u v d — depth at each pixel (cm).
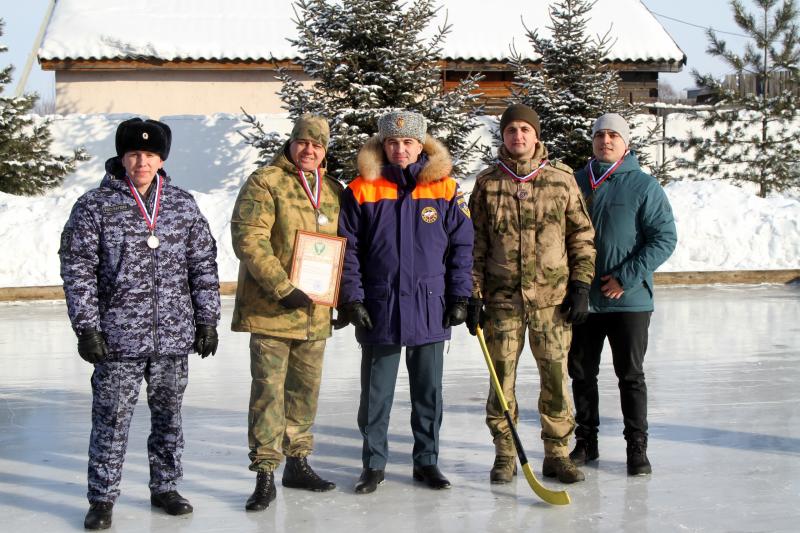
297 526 432
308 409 494
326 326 487
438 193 488
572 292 491
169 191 444
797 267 1605
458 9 2483
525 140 495
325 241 472
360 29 1587
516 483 497
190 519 443
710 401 689
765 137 2072
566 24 1752
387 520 438
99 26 2289
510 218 495
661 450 557
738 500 461
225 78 2267
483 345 489
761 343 953
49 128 1906
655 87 2397
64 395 736
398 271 479
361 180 489
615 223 519
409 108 1620
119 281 425
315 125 476
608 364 846
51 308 1299
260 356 471
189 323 443
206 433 612
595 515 441
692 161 2080
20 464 543
